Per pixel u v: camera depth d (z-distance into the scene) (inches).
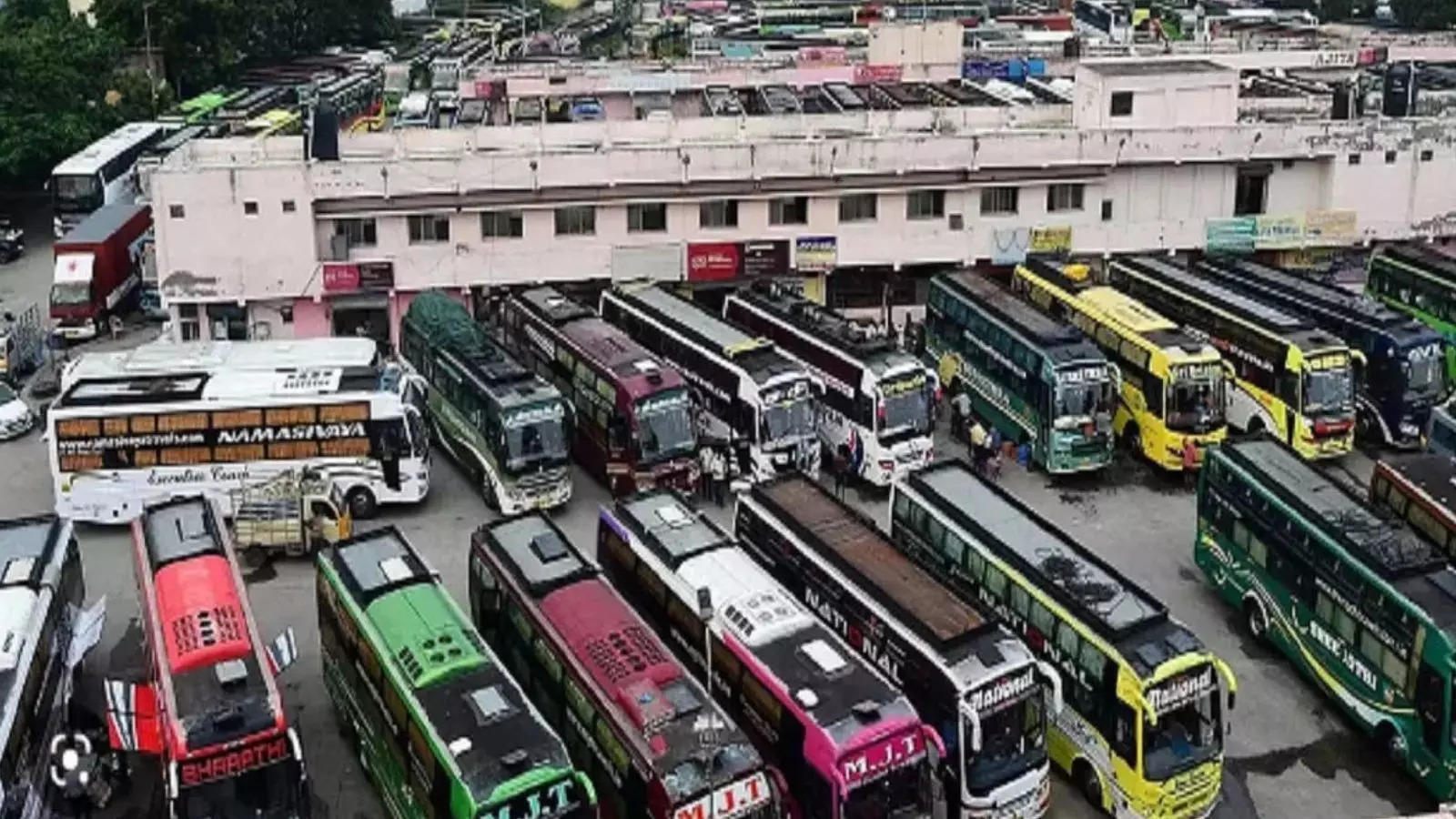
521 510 1285.7
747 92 2359.7
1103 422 1354.6
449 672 809.5
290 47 3636.8
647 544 984.3
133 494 1264.8
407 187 1647.4
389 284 1667.1
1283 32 3117.6
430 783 767.1
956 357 1542.8
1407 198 1831.9
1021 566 954.1
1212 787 853.2
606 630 862.5
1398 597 912.9
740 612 876.6
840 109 2117.4
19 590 925.8
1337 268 1851.6
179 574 906.1
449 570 1198.9
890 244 1740.9
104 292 1884.8
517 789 722.2
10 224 2384.4
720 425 1358.3
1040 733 840.9
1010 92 2214.6
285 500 1216.2
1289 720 994.1
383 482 1299.2
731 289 1754.4
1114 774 863.1
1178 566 1212.5
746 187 1712.6
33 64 2465.6
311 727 984.9
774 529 1026.1
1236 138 1777.8
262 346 1391.5
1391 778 928.9
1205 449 1206.9
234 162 1708.9
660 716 780.0
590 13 4859.7
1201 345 1380.4
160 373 1310.3
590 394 1363.2
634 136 1833.2
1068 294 1544.0
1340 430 1368.1
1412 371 1429.6
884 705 789.9
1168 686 837.2
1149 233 1784.0
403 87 2984.7
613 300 1588.3
